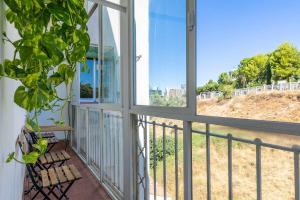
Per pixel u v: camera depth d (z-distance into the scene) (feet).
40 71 3.33
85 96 14.71
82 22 3.77
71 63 4.05
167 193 6.62
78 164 14.35
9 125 4.83
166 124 6.45
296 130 3.17
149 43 7.16
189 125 5.26
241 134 4.20
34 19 3.06
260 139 3.88
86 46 3.89
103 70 11.44
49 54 3.00
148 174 7.48
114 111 9.79
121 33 8.46
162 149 6.72
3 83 3.85
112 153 10.23
